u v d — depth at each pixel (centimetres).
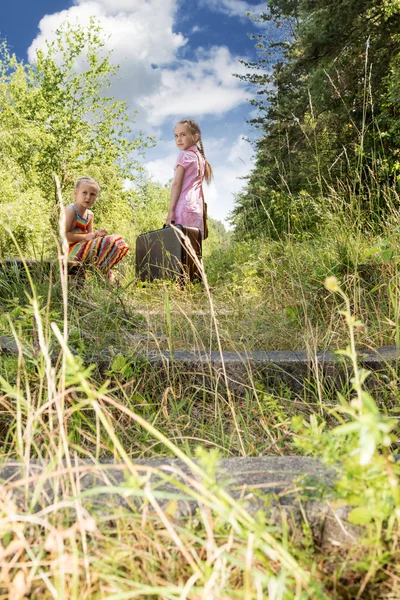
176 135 629
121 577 95
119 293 323
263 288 412
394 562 101
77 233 505
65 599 88
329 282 102
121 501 114
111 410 210
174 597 86
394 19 1258
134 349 248
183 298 419
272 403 200
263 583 91
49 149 2891
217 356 261
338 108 1192
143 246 643
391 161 706
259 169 1550
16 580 81
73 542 87
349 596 95
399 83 1046
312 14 1384
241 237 870
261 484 113
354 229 431
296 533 111
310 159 1129
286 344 296
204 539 105
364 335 289
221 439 190
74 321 287
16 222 1162
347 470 101
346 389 236
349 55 1315
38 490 101
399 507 87
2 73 3062
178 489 120
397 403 212
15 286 331
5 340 255
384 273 331
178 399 233
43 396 192
